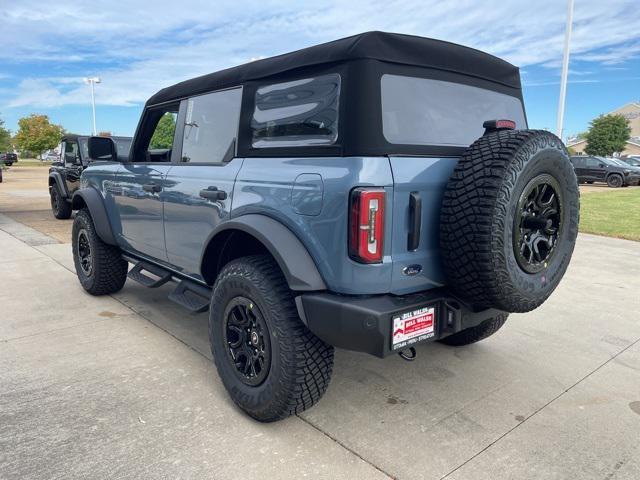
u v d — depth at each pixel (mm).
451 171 2490
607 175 23359
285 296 2502
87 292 5090
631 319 4547
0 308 4598
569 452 2496
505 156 2225
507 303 2365
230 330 2799
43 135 61469
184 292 3518
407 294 2432
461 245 2275
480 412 2871
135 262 4320
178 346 3746
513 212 2232
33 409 2803
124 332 4020
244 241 3008
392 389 3135
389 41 2410
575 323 4434
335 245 2285
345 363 3506
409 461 2396
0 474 2238
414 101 2535
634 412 2900
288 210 2488
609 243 8602
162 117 3941
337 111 2369
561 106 14406
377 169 2238
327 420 2756
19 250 7262
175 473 2273
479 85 2930
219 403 2914
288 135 2623
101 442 2498
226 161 3064
